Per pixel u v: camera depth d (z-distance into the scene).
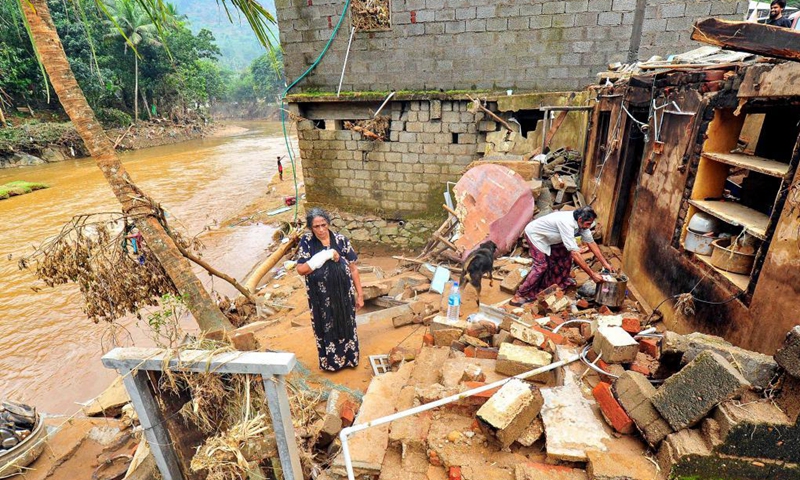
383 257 9.93
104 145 4.27
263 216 14.28
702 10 7.64
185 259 4.73
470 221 7.42
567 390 2.70
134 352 2.08
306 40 9.84
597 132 7.43
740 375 1.90
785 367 1.85
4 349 6.92
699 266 3.29
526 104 8.67
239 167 25.41
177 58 39.06
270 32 3.90
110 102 35.66
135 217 4.32
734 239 3.07
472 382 2.83
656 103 4.38
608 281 4.16
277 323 6.08
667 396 2.12
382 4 9.13
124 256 4.23
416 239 10.28
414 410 2.55
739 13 7.51
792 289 2.24
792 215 2.27
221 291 8.88
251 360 1.96
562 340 3.42
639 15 7.94
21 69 25.94
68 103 4.17
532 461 2.34
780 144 3.42
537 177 8.01
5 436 3.44
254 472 2.15
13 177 22.52
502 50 8.84
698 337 2.47
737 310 2.75
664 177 4.03
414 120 9.70
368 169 10.51
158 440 2.22
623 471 2.09
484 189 7.39
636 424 2.25
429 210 10.37
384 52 9.50
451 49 9.11
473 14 8.73
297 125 10.69
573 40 8.41
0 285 9.38
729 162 2.95
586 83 8.60
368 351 4.75
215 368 2.01
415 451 2.61
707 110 3.25
